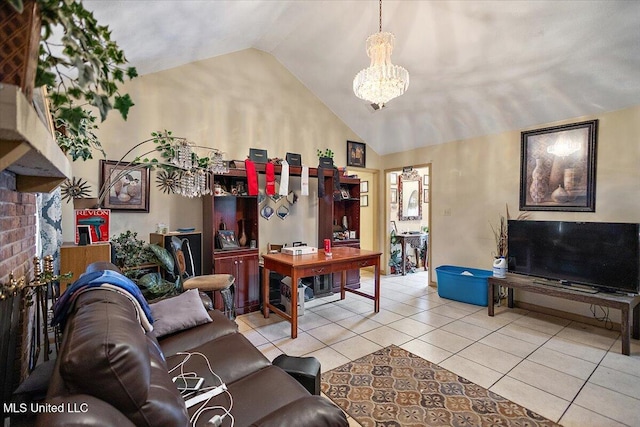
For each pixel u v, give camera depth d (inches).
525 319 141.6
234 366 66.1
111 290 53.7
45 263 68.4
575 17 100.0
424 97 166.9
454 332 126.5
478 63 132.1
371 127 210.8
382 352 108.8
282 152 184.4
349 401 80.9
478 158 176.1
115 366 33.4
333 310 154.9
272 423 43.8
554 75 125.3
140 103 136.6
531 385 88.4
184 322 82.4
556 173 145.1
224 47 150.4
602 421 73.4
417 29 127.0
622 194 126.7
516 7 103.2
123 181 131.6
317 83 188.9
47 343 69.8
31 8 27.1
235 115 165.6
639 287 114.1
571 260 131.5
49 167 43.9
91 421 28.8
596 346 113.5
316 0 128.3
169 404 38.4
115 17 79.0
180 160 119.8
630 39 101.1
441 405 79.3
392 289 196.1
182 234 133.8
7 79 26.1
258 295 157.1
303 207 194.7
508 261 152.2
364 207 249.9
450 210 190.4
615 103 125.9
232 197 163.6
